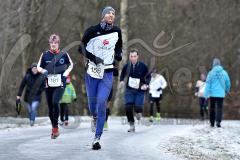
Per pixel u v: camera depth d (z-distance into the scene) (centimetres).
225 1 6781
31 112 3195
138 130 2838
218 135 2719
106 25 1730
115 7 6475
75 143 1962
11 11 4975
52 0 5781
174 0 6588
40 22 5572
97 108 1734
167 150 1880
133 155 1653
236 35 6881
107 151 1714
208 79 3164
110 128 2933
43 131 2631
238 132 2944
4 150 1727
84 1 6359
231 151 2159
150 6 6600
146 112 6203
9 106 4831
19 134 2428
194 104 6450
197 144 2272
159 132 2716
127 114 2694
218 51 6800
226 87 3195
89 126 3097
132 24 6644
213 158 1839
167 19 6575
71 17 6341
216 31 6788
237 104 6531
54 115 2134
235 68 6944
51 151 1705
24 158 1537
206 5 6719
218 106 3198
